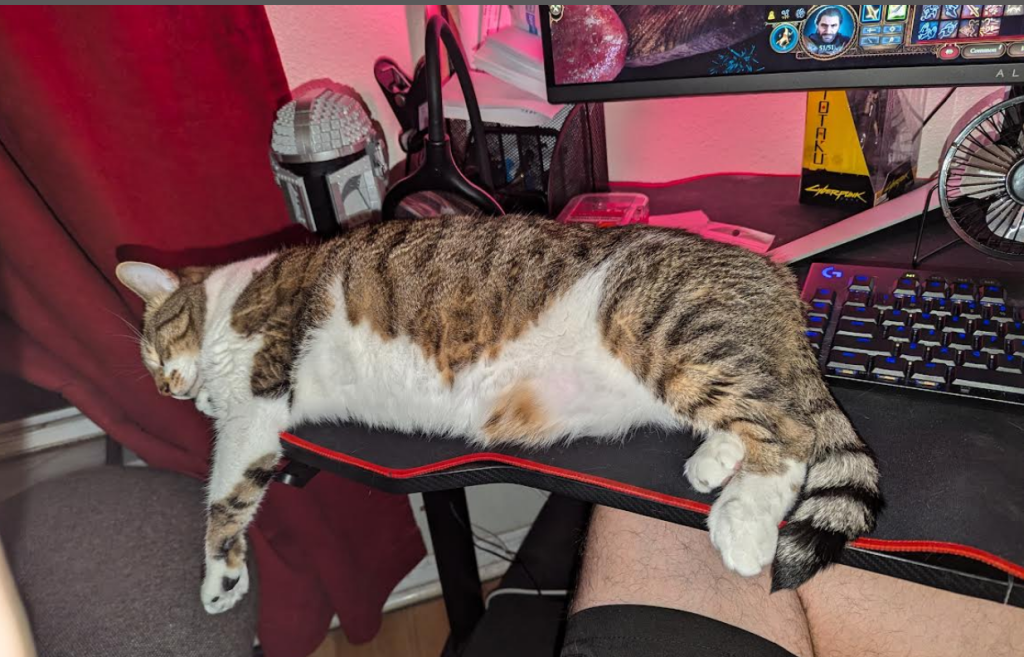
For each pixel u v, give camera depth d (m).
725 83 1.17
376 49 1.48
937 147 1.38
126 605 1.11
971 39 1.02
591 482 0.91
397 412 1.20
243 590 1.20
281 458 1.23
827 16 1.07
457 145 1.36
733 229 1.30
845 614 1.08
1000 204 1.06
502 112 1.31
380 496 1.75
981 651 1.01
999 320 0.95
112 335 1.29
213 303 1.34
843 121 1.26
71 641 1.05
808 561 0.83
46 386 1.29
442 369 1.20
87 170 1.18
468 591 1.43
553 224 1.20
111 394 1.36
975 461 0.83
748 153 1.51
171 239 1.34
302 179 1.21
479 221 1.20
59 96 1.12
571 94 1.25
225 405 1.30
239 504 1.20
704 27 1.13
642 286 1.11
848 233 1.20
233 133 1.31
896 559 0.74
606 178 1.51
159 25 1.16
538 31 1.35
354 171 1.23
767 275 1.09
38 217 1.12
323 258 1.26
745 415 0.99
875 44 1.07
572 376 1.15
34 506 1.25
